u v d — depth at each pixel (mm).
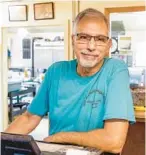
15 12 3379
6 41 3676
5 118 3791
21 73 5574
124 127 865
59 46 5402
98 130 857
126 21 2900
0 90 3762
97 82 942
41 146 738
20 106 4785
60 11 3146
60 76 1011
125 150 2426
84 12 902
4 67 3736
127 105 898
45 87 1061
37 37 5547
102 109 909
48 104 1060
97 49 898
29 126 1061
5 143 560
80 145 813
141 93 2480
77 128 926
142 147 2391
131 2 2822
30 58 5676
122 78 943
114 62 989
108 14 2887
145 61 2885
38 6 3246
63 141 848
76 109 935
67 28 3107
